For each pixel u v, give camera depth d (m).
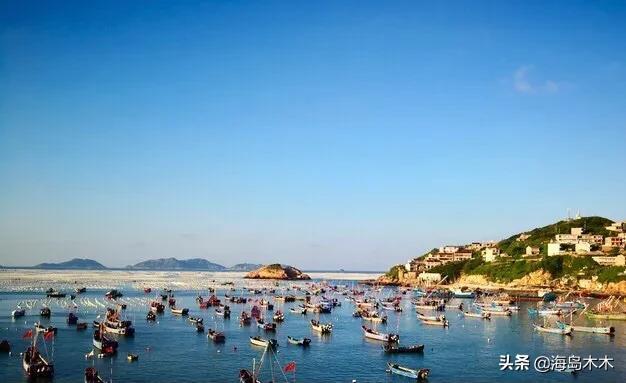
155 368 108.62
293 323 184.88
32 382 95.62
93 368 101.81
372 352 129.38
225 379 101.31
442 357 124.12
